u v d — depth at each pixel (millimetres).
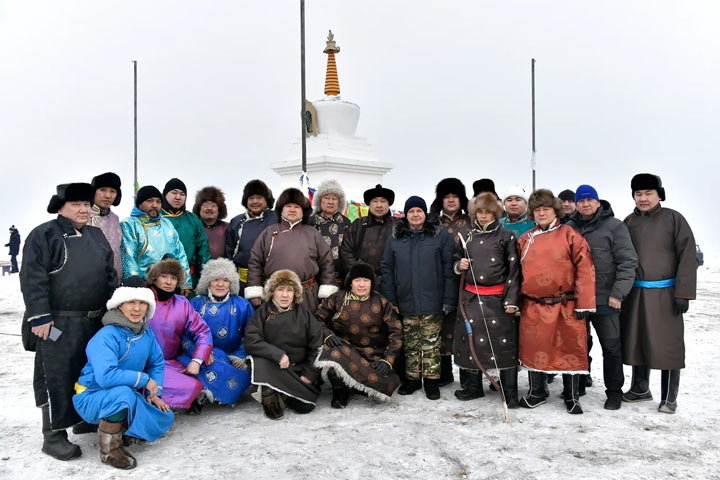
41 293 3809
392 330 5281
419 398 5383
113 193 4648
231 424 4645
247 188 6109
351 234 6055
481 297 5074
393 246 5500
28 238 3898
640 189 4961
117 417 3811
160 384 4238
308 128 15859
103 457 3820
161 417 4051
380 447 4098
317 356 4988
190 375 4621
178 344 4797
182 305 4766
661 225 4887
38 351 3963
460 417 4773
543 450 4008
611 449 4008
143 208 5059
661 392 5117
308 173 15297
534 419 4699
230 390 4922
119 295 3959
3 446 4191
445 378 5891
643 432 4348
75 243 4000
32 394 5559
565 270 4805
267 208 6250
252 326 4918
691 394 5402
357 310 5281
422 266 5348
